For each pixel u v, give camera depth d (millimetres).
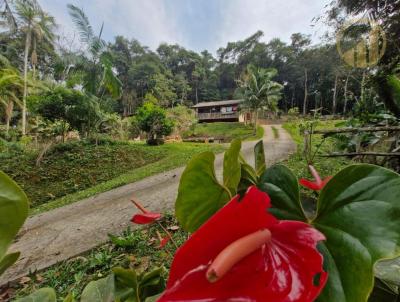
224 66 52719
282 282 283
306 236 314
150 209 4320
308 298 271
